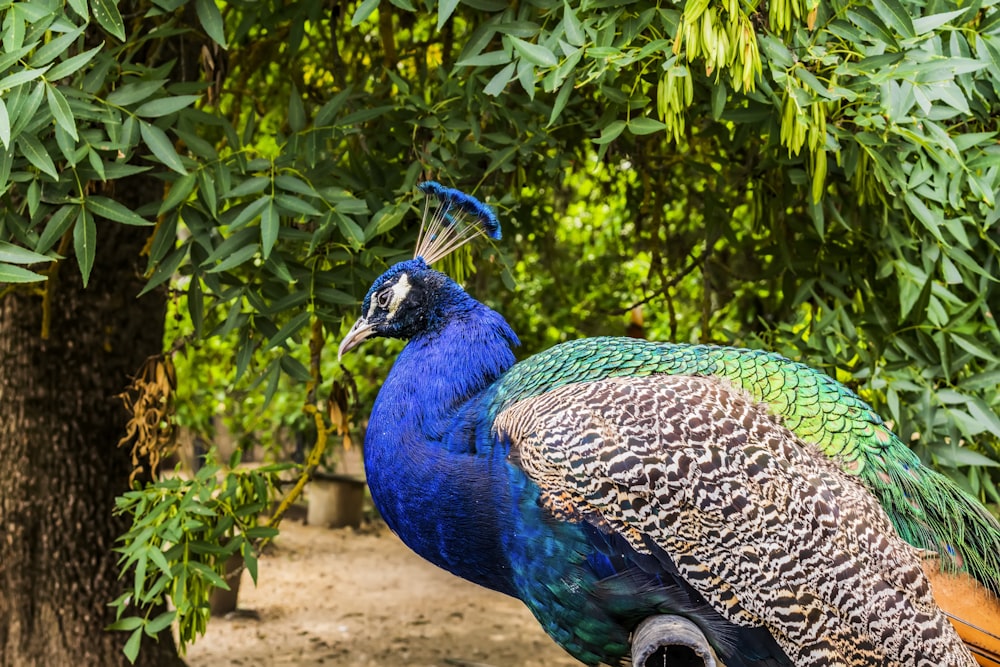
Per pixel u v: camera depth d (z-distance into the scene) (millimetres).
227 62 4375
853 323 3889
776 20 2793
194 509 3574
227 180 3332
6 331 4930
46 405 4922
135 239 5043
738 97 3486
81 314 4949
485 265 4773
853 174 3426
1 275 2682
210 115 3451
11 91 2623
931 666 2291
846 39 2988
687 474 2328
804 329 3902
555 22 3303
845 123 3416
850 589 2297
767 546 2307
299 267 3611
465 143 3799
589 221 7219
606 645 2516
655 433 2357
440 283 2814
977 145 3363
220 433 11992
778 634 2316
